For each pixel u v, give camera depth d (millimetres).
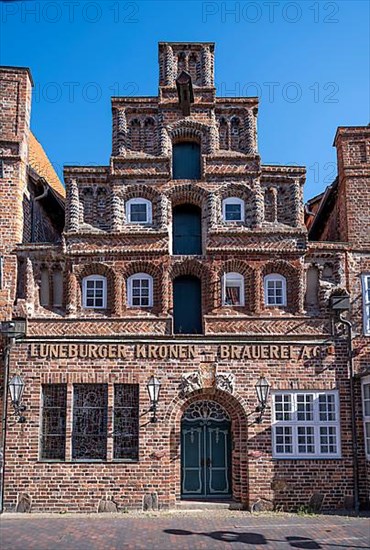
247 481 19203
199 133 22156
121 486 19000
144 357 19828
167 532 15750
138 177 21438
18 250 20688
